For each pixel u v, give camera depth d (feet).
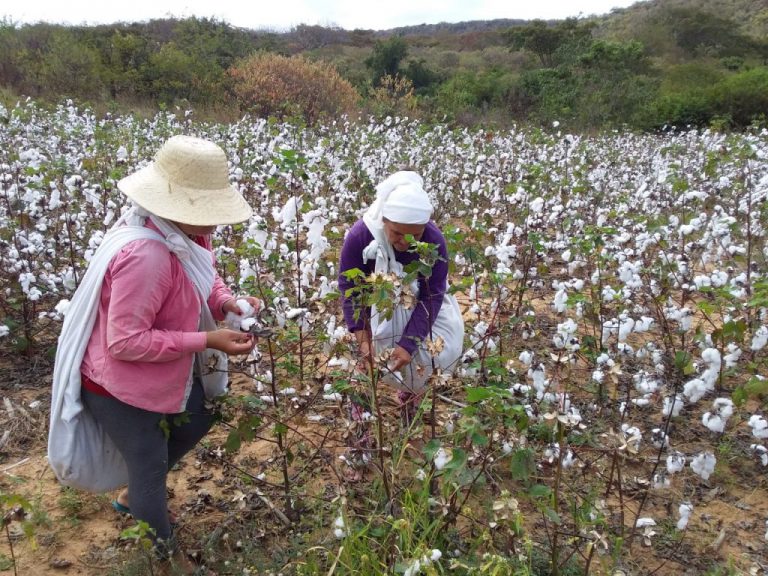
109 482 8.66
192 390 8.81
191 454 11.42
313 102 59.67
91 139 30.96
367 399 9.85
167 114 42.88
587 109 71.15
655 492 10.57
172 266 7.69
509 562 7.64
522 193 17.07
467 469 8.07
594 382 12.48
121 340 7.35
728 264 16.61
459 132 39.78
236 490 10.43
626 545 9.34
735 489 10.85
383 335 10.25
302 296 13.35
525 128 55.83
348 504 8.91
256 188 20.93
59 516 9.93
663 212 22.56
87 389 7.93
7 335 14.40
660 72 94.48
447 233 11.30
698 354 13.85
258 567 8.47
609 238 18.83
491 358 8.63
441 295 9.97
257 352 9.71
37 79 62.18
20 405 12.62
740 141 31.78
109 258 7.48
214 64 68.03
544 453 8.70
